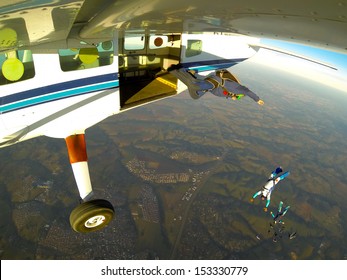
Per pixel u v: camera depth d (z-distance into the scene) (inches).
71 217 229.9
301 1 58.4
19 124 219.1
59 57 214.2
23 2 68.6
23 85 206.7
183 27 140.9
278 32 102.5
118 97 267.1
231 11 82.4
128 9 87.4
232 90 286.4
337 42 86.5
